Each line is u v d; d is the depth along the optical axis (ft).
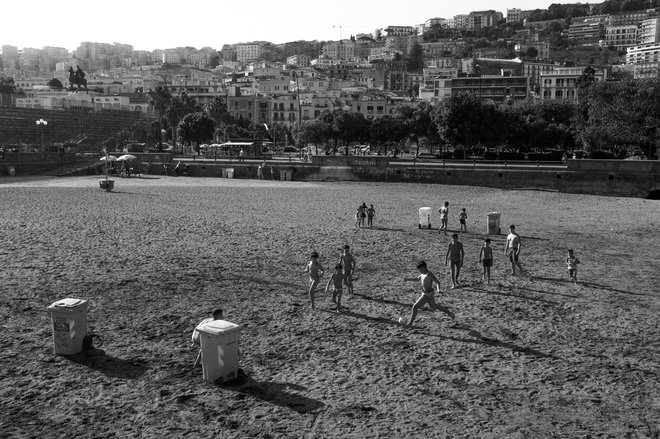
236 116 568.41
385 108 543.80
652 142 260.21
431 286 70.33
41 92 613.93
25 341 63.57
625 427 46.73
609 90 271.90
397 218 161.38
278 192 223.30
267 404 49.70
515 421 47.47
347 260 84.07
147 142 449.89
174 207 173.88
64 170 289.33
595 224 157.58
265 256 109.09
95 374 55.26
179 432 44.78
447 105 315.37
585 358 61.77
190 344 63.57
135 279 90.33
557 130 346.54
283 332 68.39
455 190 235.40
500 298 84.69
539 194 226.99
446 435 45.03
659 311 79.77
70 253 106.52
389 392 52.49
